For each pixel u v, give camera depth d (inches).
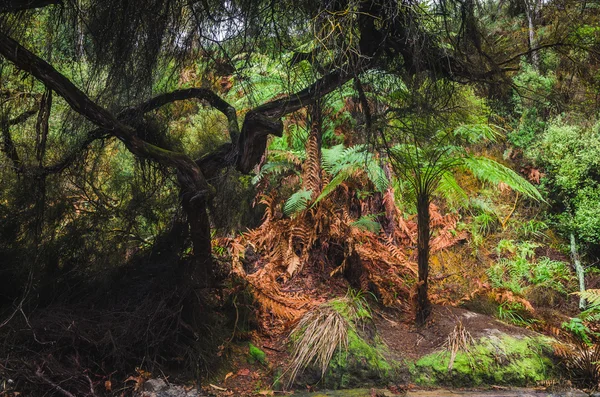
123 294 156.2
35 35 138.5
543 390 149.3
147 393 135.9
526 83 171.6
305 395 144.9
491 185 264.1
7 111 150.1
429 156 171.9
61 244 158.4
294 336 163.2
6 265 155.2
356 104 199.9
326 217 199.5
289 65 140.2
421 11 118.6
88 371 136.6
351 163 194.4
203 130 184.9
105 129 135.2
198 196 144.9
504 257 237.3
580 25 132.6
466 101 157.9
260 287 176.1
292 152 219.0
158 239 165.2
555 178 250.1
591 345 171.9
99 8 126.4
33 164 150.3
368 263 201.2
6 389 124.3
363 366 150.8
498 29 137.9
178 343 151.2
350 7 109.9
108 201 163.5
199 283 158.4
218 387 144.2
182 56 135.9
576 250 235.9
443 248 227.1
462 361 153.7
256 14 123.2
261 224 216.1
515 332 168.9
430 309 175.6
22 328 137.9
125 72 132.0
